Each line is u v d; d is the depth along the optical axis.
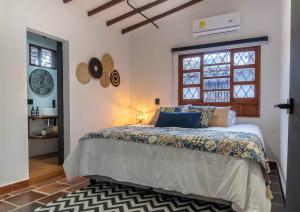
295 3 1.12
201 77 4.47
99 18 4.30
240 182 1.97
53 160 4.16
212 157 2.18
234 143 2.11
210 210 2.25
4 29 2.78
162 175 2.42
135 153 2.61
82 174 2.86
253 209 1.91
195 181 2.24
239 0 4.07
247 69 4.06
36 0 3.18
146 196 2.58
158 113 4.14
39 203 2.44
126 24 4.72
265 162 2.02
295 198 1.06
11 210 2.28
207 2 4.29
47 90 4.72
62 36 3.59
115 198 2.53
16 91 2.90
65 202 2.44
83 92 4.00
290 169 1.21
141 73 5.05
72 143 3.79
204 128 3.34
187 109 3.87
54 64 4.88
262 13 3.90
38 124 4.54
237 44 4.06
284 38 3.03
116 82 4.77
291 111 1.19
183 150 2.34
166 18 4.69
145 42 5.00
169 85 4.76
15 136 2.88
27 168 3.01
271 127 3.82
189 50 4.51
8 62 2.82
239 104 4.12
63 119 3.80
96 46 4.27
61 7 3.57
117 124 4.78
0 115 2.73
